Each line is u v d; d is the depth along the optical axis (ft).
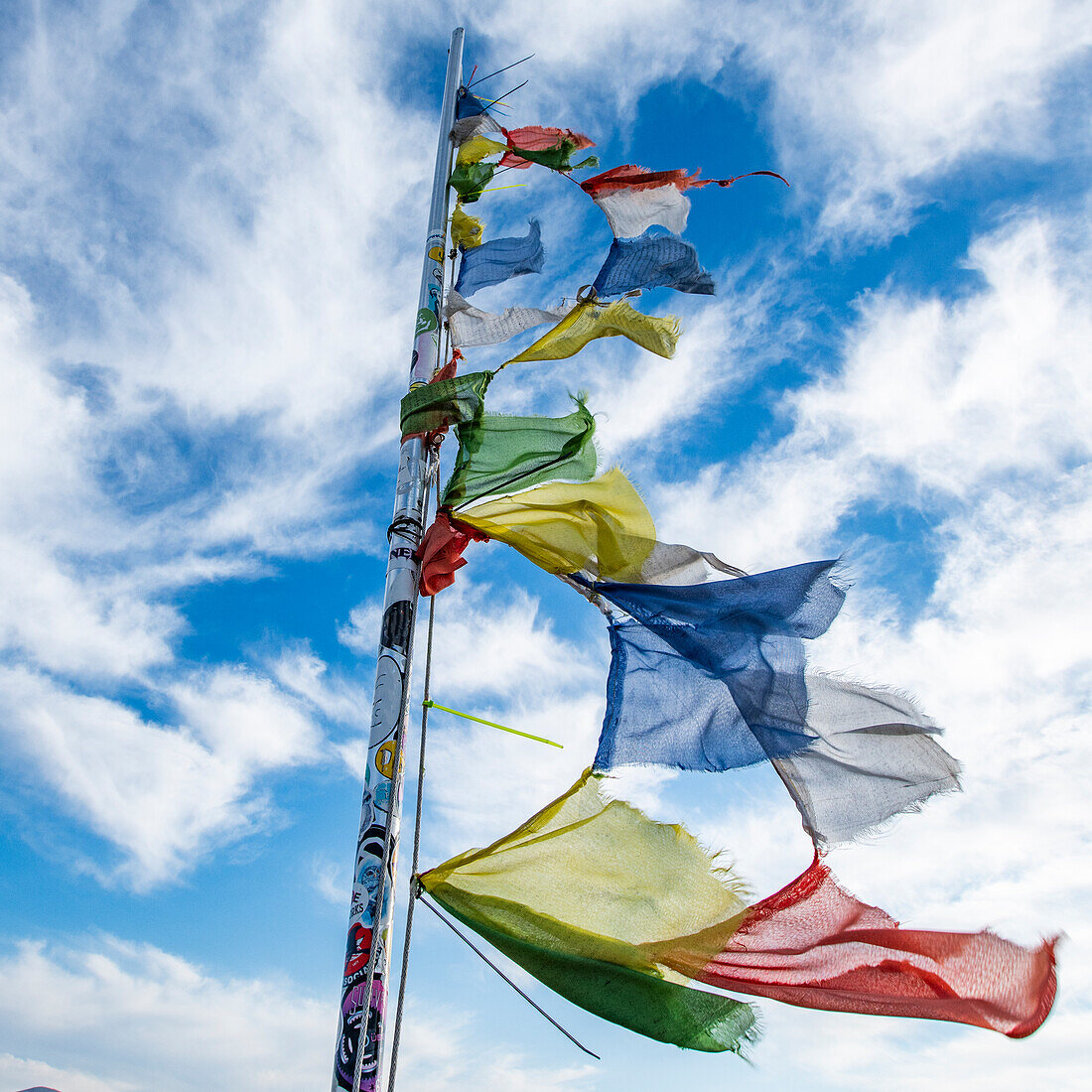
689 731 21.56
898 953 18.52
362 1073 16.92
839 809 20.47
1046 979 17.03
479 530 23.67
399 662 21.93
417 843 19.54
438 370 27.76
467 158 33.24
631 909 19.44
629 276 27.81
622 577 23.43
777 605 22.12
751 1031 17.88
